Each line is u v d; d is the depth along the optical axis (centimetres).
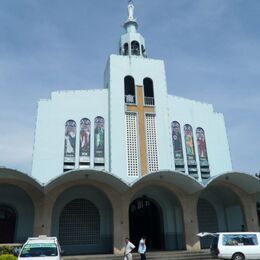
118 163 2720
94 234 2536
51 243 1462
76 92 2891
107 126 2861
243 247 1867
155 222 2877
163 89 3114
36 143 2628
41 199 2247
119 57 3114
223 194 2844
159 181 2492
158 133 2920
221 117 3266
